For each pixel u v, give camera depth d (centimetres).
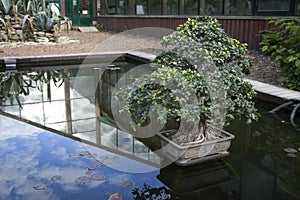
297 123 312
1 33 799
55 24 859
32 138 275
